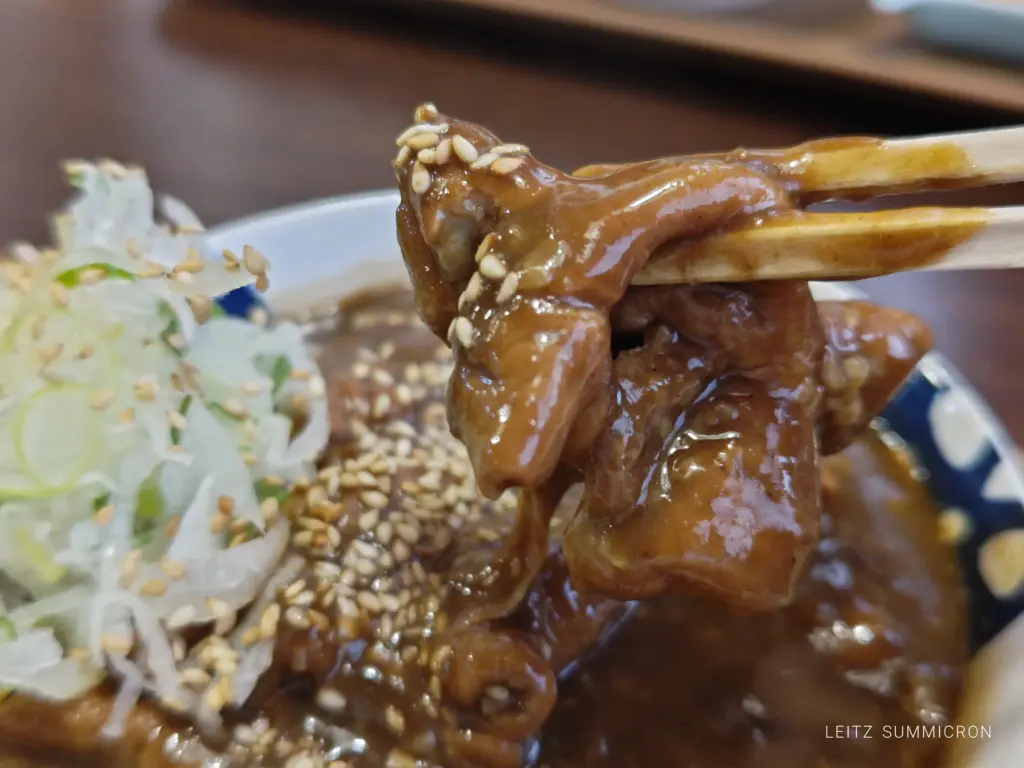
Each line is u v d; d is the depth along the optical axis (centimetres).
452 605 11
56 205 19
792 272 8
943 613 12
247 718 11
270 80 23
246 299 14
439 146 9
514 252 8
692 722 11
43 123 21
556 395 7
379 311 16
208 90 23
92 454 11
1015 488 12
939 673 11
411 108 23
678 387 9
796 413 9
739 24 24
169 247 13
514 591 11
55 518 11
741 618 12
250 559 11
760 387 9
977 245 8
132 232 13
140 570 11
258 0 26
